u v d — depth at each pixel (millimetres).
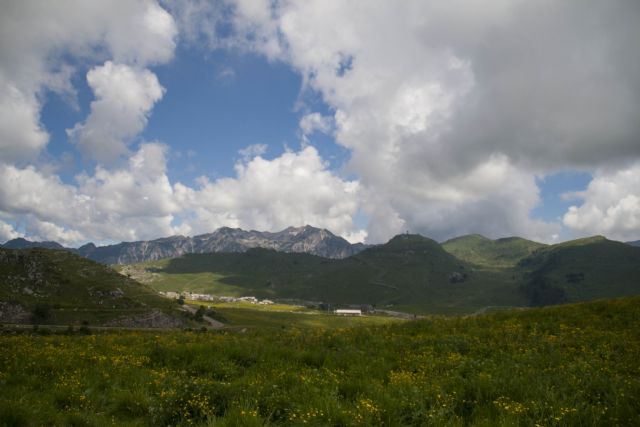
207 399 10195
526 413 9227
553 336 18750
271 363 14219
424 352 16281
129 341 20188
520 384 11211
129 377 12469
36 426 8578
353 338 20312
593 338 18406
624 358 14789
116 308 195000
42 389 11367
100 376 12586
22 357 14609
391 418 8953
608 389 11008
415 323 25266
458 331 21875
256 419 8492
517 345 17219
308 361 15305
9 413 8562
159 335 22891
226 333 24594
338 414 8859
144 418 9648
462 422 9023
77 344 19078
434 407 9750
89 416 9203
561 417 8898
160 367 14305
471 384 11211
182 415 9656
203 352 15719
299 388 10906
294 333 22344
